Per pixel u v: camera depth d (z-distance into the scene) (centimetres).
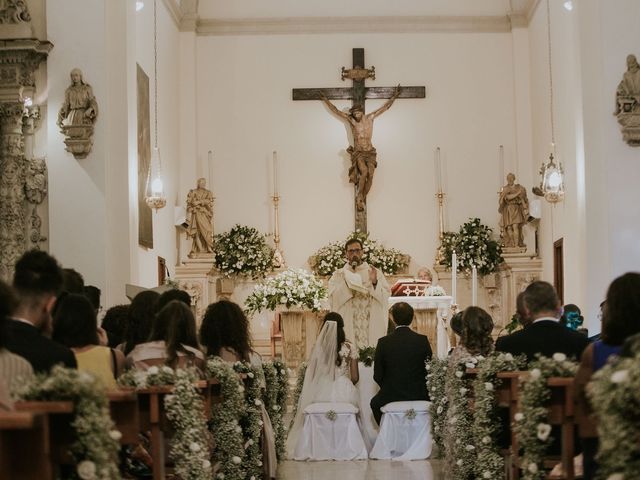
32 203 1417
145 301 792
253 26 2205
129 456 716
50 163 1419
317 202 2177
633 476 414
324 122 2192
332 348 1245
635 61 1418
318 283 1714
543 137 2025
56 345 523
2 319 436
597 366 523
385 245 2162
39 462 402
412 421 1189
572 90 1727
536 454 609
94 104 1418
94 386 453
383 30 2211
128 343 783
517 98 2172
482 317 905
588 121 1442
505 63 2202
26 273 525
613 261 1415
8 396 396
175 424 624
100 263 1409
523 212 2059
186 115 2161
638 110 1406
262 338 2112
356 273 1528
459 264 2070
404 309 1233
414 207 2173
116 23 1443
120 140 1427
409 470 1081
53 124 1422
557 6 1852
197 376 674
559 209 1862
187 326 721
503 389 725
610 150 1423
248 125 2191
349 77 2184
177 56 2145
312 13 2216
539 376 591
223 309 880
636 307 516
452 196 2175
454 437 871
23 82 1418
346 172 2184
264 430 966
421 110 2194
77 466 450
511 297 2036
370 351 1312
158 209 1838
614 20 1429
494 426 754
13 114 1402
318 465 1151
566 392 588
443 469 1034
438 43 2208
